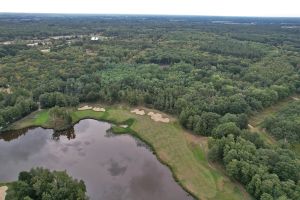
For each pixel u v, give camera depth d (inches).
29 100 5679.1
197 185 3762.3
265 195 3127.5
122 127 5285.4
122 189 3715.6
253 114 5516.7
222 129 4372.5
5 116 5152.6
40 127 5290.4
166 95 5885.8
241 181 3612.2
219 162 4067.4
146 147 4756.4
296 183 3358.8
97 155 4498.0
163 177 3991.1
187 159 4256.9
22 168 4119.1
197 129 4768.7
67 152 4574.3
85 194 3395.7
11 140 4958.2
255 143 4084.6
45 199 2999.5
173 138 4800.7
